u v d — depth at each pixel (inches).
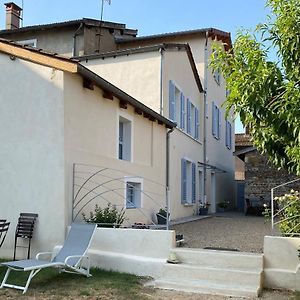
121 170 411.5
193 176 695.1
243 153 788.6
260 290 250.4
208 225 514.9
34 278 271.1
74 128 332.2
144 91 548.7
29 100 330.3
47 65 322.7
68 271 285.6
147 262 285.6
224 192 954.7
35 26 677.3
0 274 279.4
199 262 278.8
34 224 318.7
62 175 315.0
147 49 551.5
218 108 883.4
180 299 233.6
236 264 269.7
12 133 333.7
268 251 267.9
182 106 634.2
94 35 682.8
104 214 338.6
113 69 569.0
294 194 318.0
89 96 356.8
